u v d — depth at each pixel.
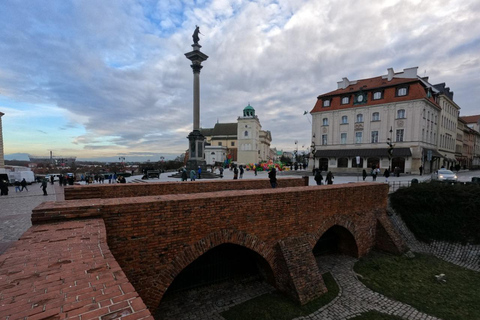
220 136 90.81
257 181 13.67
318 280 8.20
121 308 2.35
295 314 7.03
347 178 29.50
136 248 5.65
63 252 3.60
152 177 29.83
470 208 12.91
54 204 5.49
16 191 25.25
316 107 45.28
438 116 41.69
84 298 2.47
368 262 10.83
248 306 7.30
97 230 4.60
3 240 8.19
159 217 5.89
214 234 6.75
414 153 35.53
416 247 13.09
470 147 63.34
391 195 15.71
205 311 7.05
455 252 12.06
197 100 29.48
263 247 7.85
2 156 43.09
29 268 3.06
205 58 29.69
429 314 7.39
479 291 8.83
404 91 36.53
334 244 12.00
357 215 11.17
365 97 39.69
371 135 39.34
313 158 43.34
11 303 2.29
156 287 5.90
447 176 20.94
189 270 8.03
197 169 29.48
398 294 8.41
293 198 8.55
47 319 2.10
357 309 7.46
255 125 78.00
